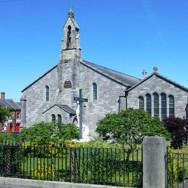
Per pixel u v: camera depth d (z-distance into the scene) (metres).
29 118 49.53
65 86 47.12
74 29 47.34
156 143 12.12
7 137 17.09
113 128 16.69
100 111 43.84
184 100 38.28
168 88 39.47
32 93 49.88
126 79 48.97
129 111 17.61
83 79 45.69
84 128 37.97
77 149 15.32
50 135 15.77
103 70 46.56
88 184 13.05
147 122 17.00
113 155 15.17
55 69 48.31
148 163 12.14
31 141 15.42
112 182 13.24
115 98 42.91
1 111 33.97
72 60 46.81
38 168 15.01
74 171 13.69
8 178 14.41
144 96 40.97
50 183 13.52
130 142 16.78
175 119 34.28
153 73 40.44
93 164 14.81
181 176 15.55
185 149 32.47
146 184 12.09
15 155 15.07
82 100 36.50
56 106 44.59
